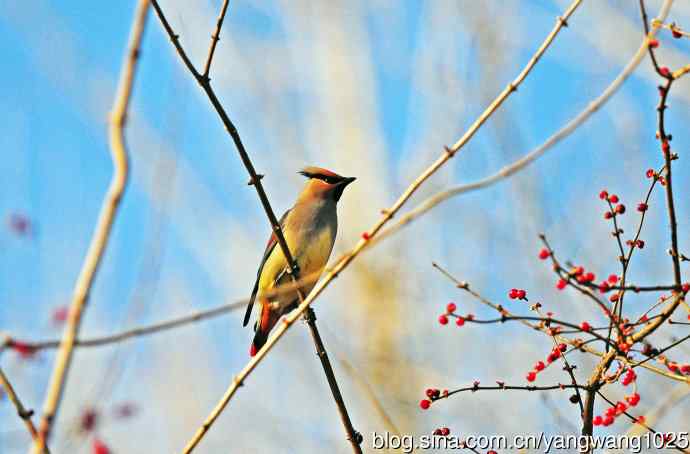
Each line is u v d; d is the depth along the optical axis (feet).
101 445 20.16
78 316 16.61
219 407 22.89
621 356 24.22
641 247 24.34
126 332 19.52
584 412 24.90
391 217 23.39
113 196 16.99
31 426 19.92
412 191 23.30
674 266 23.68
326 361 29.12
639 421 24.94
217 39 27.91
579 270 22.98
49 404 16.33
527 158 22.56
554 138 22.56
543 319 23.81
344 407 28.81
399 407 45.78
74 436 19.93
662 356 25.43
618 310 26.04
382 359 48.11
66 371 16.46
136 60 17.57
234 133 29.89
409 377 46.83
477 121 23.56
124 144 17.30
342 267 23.22
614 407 24.88
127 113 17.46
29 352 17.90
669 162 23.77
